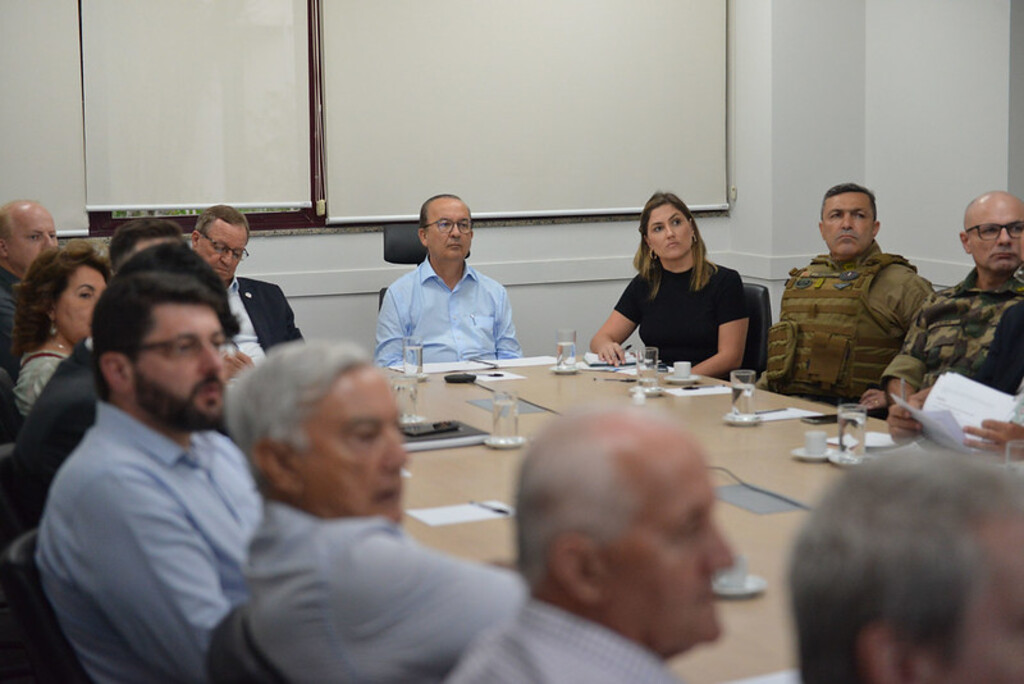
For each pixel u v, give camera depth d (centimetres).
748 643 155
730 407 330
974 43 557
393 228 544
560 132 612
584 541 95
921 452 86
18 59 520
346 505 143
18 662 257
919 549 74
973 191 564
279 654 129
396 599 126
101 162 536
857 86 632
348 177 577
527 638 95
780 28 616
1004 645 74
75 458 173
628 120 625
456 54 588
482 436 288
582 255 628
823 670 79
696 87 637
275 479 143
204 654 164
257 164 561
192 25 543
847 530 77
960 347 356
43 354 289
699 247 438
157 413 173
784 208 627
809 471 255
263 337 444
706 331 436
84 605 171
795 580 81
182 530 168
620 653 94
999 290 353
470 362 418
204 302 176
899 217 616
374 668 125
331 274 579
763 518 218
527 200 611
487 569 132
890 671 76
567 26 607
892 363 370
